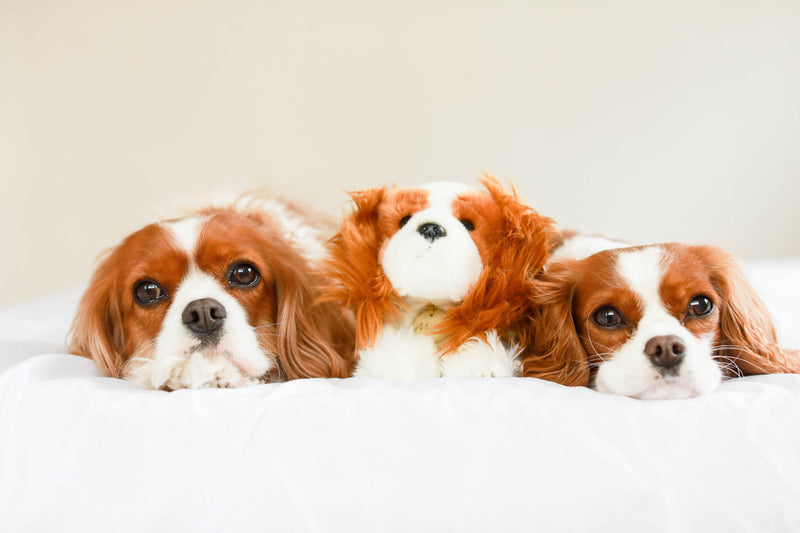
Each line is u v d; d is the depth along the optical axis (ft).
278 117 12.49
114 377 5.08
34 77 12.65
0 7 12.53
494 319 4.44
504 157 12.62
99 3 12.51
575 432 3.54
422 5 12.42
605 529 3.33
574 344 4.51
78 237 12.84
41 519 3.47
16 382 4.26
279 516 3.38
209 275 4.97
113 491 3.50
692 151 12.85
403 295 4.47
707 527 3.31
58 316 7.90
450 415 3.66
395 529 3.37
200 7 12.41
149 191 12.64
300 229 6.17
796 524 3.30
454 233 4.31
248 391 3.97
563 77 12.60
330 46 12.42
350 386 4.10
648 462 3.44
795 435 3.51
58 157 12.75
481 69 12.53
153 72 12.53
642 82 12.69
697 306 4.41
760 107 12.86
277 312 5.18
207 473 3.49
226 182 10.91
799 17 12.66
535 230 4.67
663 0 12.56
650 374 4.05
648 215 12.92
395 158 12.57
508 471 3.46
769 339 4.75
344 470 3.50
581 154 12.72
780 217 13.08
